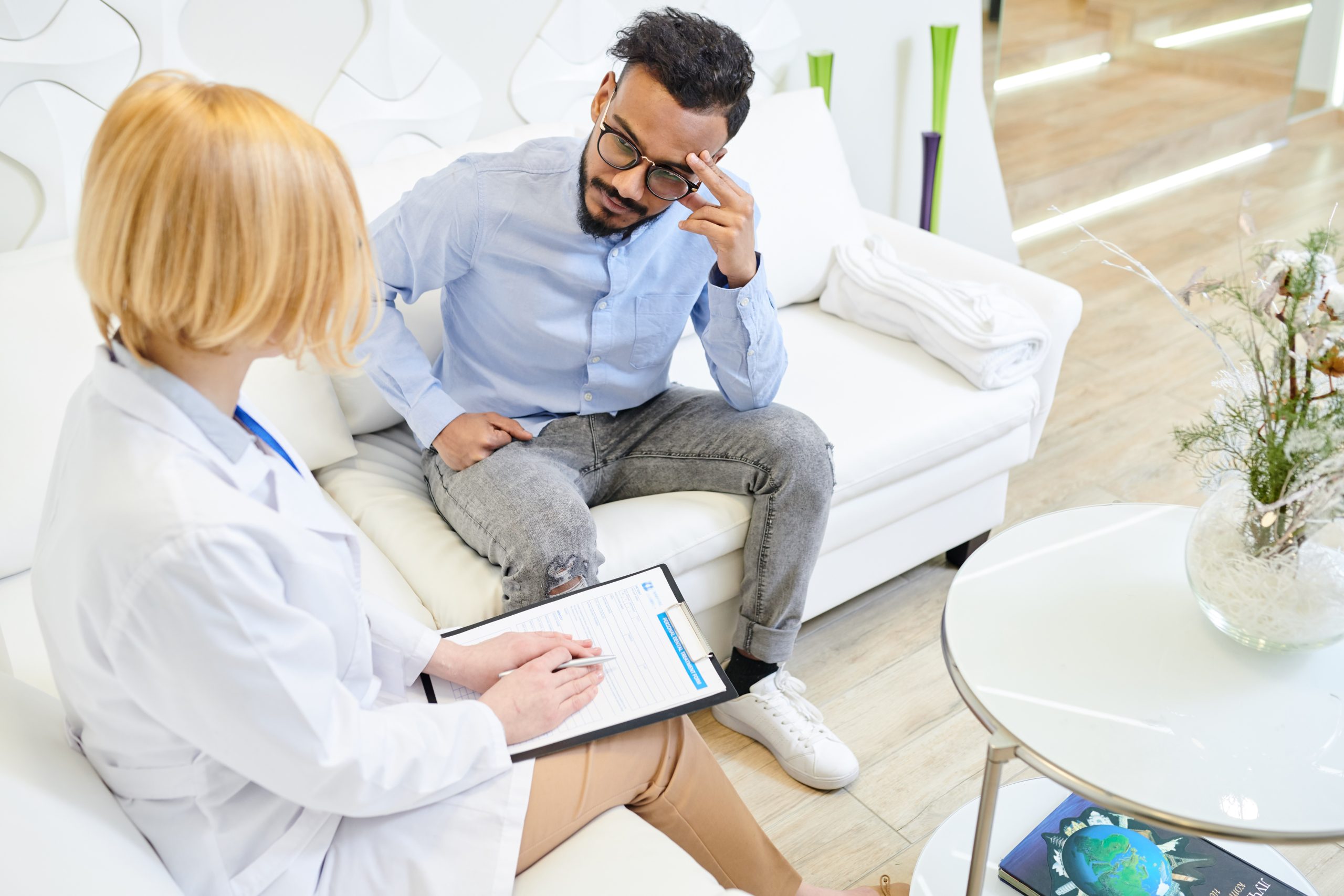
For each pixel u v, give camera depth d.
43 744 0.87
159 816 0.87
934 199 2.83
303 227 0.69
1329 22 4.27
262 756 0.80
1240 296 1.07
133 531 0.72
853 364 1.96
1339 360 0.99
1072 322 1.97
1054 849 1.28
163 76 0.69
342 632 0.88
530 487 1.41
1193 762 1.01
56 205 1.69
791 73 2.59
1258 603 1.06
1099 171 3.73
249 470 0.81
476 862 0.94
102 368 0.76
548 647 1.10
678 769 1.10
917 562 1.95
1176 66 4.48
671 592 1.20
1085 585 1.24
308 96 1.87
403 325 1.53
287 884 0.89
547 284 1.51
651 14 1.31
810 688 1.80
